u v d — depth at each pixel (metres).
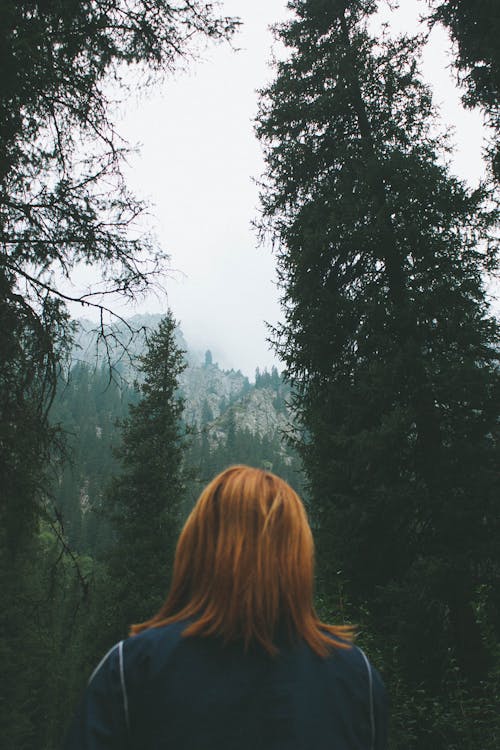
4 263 4.73
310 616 1.14
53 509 5.02
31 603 5.89
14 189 5.09
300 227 10.90
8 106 4.64
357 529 8.66
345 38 11.58
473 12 8.76
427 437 9.13
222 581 1.08
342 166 11.02
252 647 1.04
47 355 4.89
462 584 7.92
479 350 9.26
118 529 22.44
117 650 1.09
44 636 6.13
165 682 1.00
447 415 8.99
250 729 0.97
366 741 1.07
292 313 10.52
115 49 5.18
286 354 10.64
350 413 9.69
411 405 9.19
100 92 5.21
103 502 23.34
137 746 1.00
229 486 1.21
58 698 26.69
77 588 5.57
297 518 1.19
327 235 9.78
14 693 20.83
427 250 9.62
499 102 9.20
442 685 6.14
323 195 10.71
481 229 9.73
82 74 5.10
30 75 4.48
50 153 5.28
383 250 9.72
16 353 4.72
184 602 1.18
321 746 0.98
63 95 5.06
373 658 6.07
